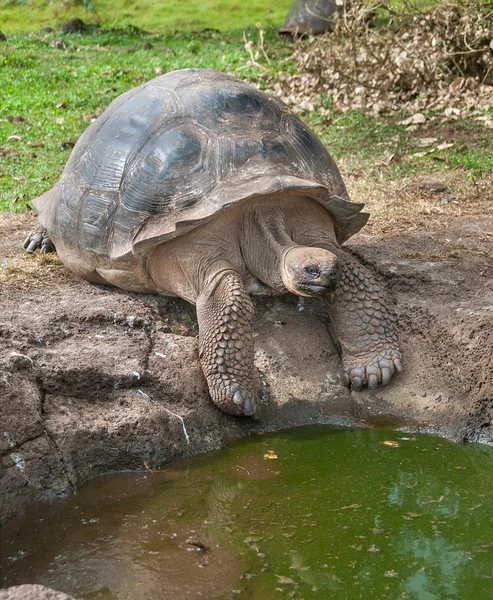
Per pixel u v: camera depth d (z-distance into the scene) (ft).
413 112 29.76
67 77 38.11
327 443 13.48
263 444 13.50
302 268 13.19
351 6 32.76
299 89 32.94
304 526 11.14
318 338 15.47
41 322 14.01
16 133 29.27
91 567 10.25
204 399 13.73
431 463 12.82
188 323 15.65
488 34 29.71
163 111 14.96
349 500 11.79
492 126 27.37
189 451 13.14
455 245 17.76
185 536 10.92
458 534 10.93
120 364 13.46
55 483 11.87
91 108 33.24
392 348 14.61
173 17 64.59
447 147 25.67
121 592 9.76
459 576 10.02
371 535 10.93
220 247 14.14
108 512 11.53
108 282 15.75
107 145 15.24
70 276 16.58
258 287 14.73
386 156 25.48
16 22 63.57
